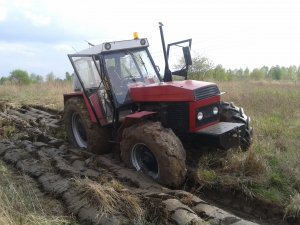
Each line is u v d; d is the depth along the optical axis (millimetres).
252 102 11398
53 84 19578
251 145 6672
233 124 6285
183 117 6090
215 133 5855
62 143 8000
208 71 18703
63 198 5258
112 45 6930
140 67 7270
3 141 7973
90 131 7168
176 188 5898
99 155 7191
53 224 4520
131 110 6918
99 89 7152
